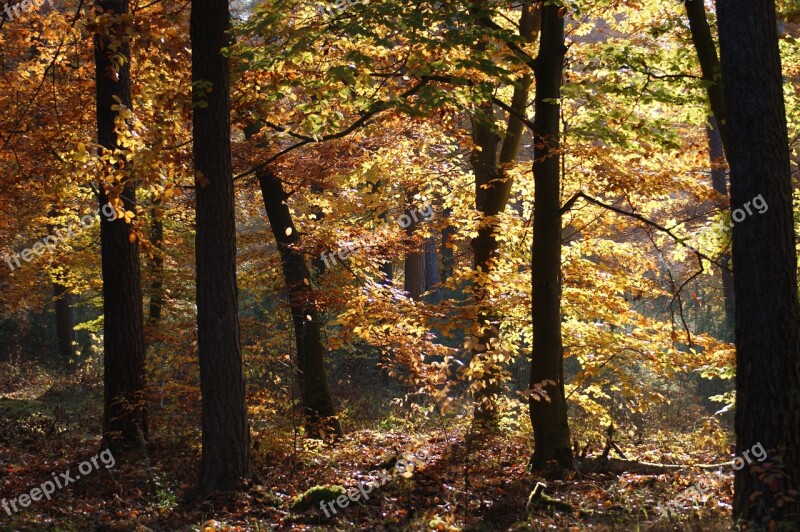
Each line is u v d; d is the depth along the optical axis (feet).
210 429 29.17
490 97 30.99
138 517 26.68
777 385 20.56
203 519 25.88
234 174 44.57
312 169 43.52
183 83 33.22
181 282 60.23
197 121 29.25
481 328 35.65
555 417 32.27
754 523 20.06
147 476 31.91
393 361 39.27
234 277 29.76
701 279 88.58
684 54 36.11
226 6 29.81
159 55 32.86
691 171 37.29
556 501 25.63
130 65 39.01
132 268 38.86
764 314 20.71
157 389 40.19
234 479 29.09
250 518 26.23
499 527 24.18
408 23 27.84
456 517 25.40
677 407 60.34
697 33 33.68
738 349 21.27
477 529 23.75
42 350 90.53
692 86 33.88
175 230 60.13
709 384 68.64
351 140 43.50
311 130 34.24
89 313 105.50
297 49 28.68
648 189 32.22
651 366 37.70
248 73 34.17
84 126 41.01
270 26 30.50
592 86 33.81
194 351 42.78
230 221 29.66
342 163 44.21
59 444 43.65
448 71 33.01
